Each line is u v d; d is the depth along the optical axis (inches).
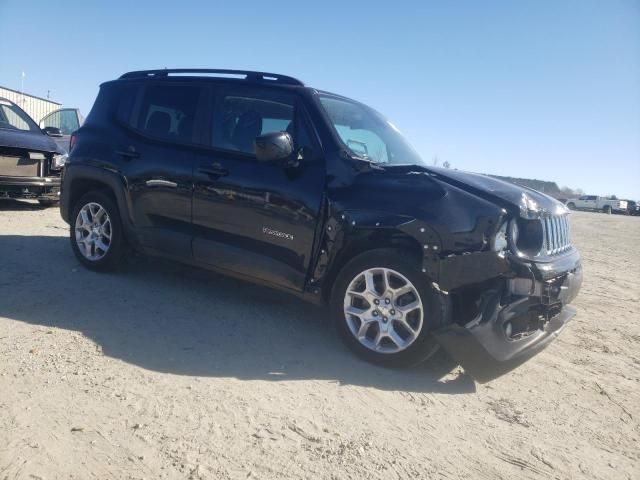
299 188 164.6
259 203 170.9
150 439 107.4
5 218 327.6
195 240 186.4
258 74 189.3
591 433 128.9
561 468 112.5
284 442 111.1
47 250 251.3
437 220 143.5
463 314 143.7
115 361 140.9
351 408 128.4
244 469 101.0
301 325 181.3
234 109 187.5
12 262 224.4
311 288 163.6
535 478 108.0
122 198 204.5
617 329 217.2
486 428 126.0
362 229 151.9
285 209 166.1
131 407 118.8
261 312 190.2
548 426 130.2
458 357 140.3
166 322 172.2
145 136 204.4
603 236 684.1
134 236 203.5
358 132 183.6
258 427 115.8
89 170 213.9
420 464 108.6
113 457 100.9
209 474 98.5
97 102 226.5
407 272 145.9
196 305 191.2
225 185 177.6
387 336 150.7
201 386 131.9
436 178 153.8
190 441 108.1
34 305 175.6
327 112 175.2
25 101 927.0
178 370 139.6
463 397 140.6
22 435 104.7
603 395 150.9
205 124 191.3
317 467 103.8
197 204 185.0
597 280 325.7
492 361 138.1
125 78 223.8
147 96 210.7
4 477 92.4
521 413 135.3
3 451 99.3
